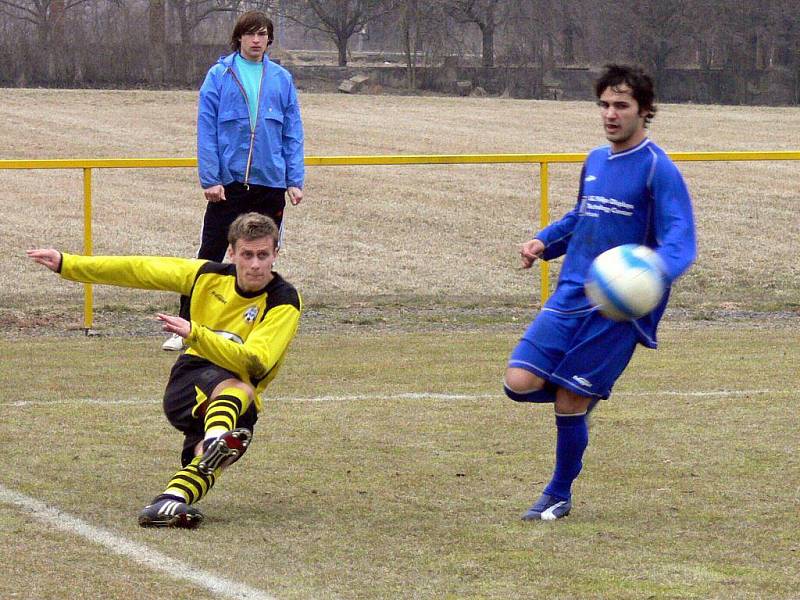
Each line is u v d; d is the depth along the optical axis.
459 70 159.12
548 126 114.62
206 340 15.70
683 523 16.77
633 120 16.84
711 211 66.94
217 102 30.52
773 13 168.00
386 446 21.73
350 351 32.91
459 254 55.31
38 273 47.28
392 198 70.38
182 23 148.75
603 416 24.50
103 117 109.25
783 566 14.67
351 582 13.84
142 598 13.09
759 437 22.56
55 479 18.91
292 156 31.09
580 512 17.38
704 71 165.88
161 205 66.75
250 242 16.17
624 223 16.94
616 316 16.00
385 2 175.75
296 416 24.33
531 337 17.06
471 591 13.57
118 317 39.25
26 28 141.75
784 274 51.53
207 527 16.27
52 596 13.08
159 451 21.03
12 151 87.19
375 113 122.44
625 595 13.48
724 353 32.75
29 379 28.05
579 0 167.62
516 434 22.81
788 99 164.12
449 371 29.83
